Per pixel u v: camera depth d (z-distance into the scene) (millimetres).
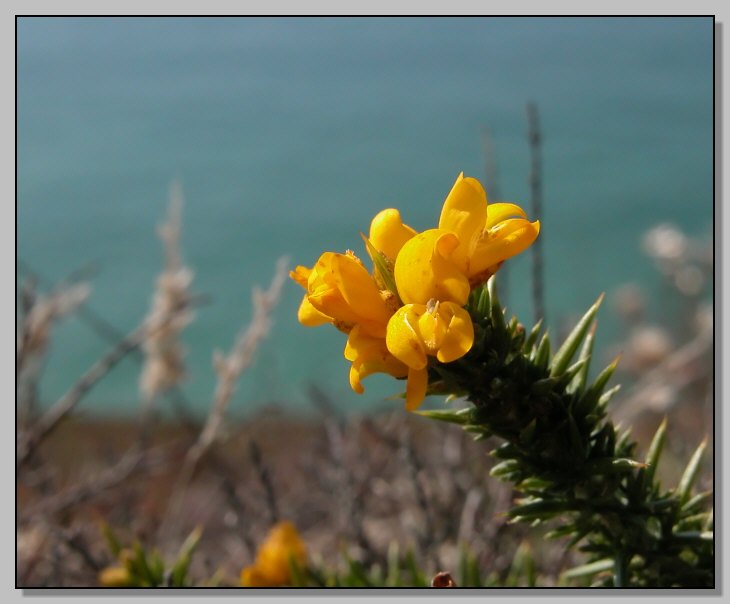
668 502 271
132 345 434
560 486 260
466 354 250
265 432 630
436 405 479
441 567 369
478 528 397
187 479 484
